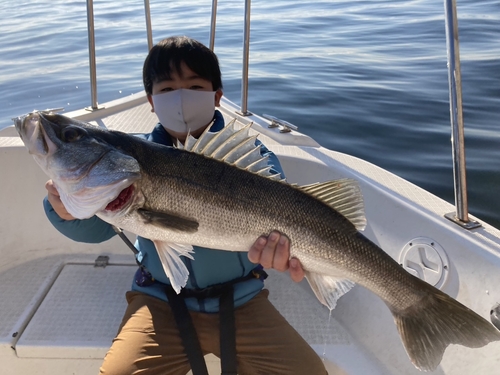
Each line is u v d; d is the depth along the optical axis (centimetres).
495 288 79
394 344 88
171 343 78
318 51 364
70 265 118
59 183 68
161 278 85
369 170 113
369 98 258
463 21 453
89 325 96
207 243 71
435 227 91
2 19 580
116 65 346
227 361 74
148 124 136
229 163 71
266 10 572
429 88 271
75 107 268
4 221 116
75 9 636
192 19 505
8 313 99
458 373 77
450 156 190
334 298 74
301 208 71
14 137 122
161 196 69
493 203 155
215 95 94
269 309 85
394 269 73
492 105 244
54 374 90
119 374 73
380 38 404
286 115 235
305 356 76
